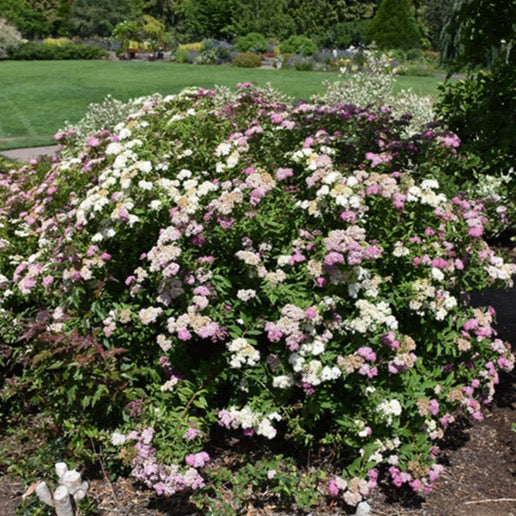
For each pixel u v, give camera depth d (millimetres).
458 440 3520
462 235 3420
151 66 30766
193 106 4648
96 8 45719
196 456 2719
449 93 4543
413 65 30500
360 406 2965
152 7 54031
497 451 3420
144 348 3270
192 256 3084
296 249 3059
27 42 36344
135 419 2996
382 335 2865
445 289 3361
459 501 3008
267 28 44656
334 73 27812
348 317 2900
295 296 2957
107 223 3270
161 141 3814
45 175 4977
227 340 3145
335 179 3061
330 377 2783
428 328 3229
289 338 2809
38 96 20656
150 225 3266
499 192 5953
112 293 3279
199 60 32969
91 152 4160
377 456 2834
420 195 3148
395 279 3211
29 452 3285
